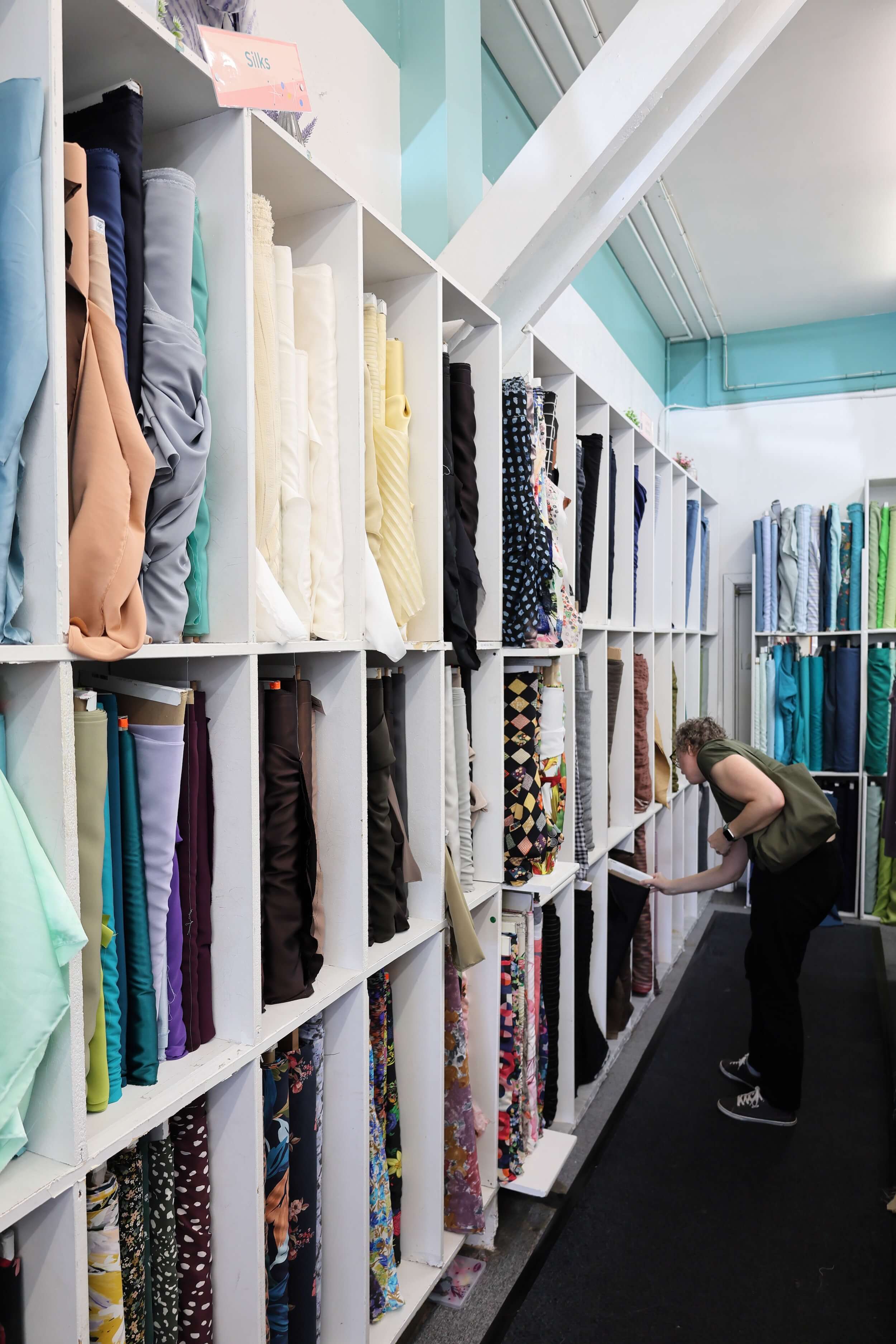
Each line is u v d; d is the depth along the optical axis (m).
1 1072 0.97
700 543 5.55
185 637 1.35
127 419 1.12
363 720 1.64
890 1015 3.83
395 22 2.89
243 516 1.33
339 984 1.60
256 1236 1.36
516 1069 2.47
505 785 2.55
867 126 3.84
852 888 5.53
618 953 3.51
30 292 0.99
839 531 5.55
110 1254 1.16
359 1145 1.68
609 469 3.45
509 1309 2.08
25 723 1.05
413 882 2.02
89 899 1.12
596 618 3.36
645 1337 2.00
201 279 1.31
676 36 2.39
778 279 5.39
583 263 2.80
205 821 1.37
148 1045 1.23
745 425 6.23
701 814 5.66
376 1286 1.83
